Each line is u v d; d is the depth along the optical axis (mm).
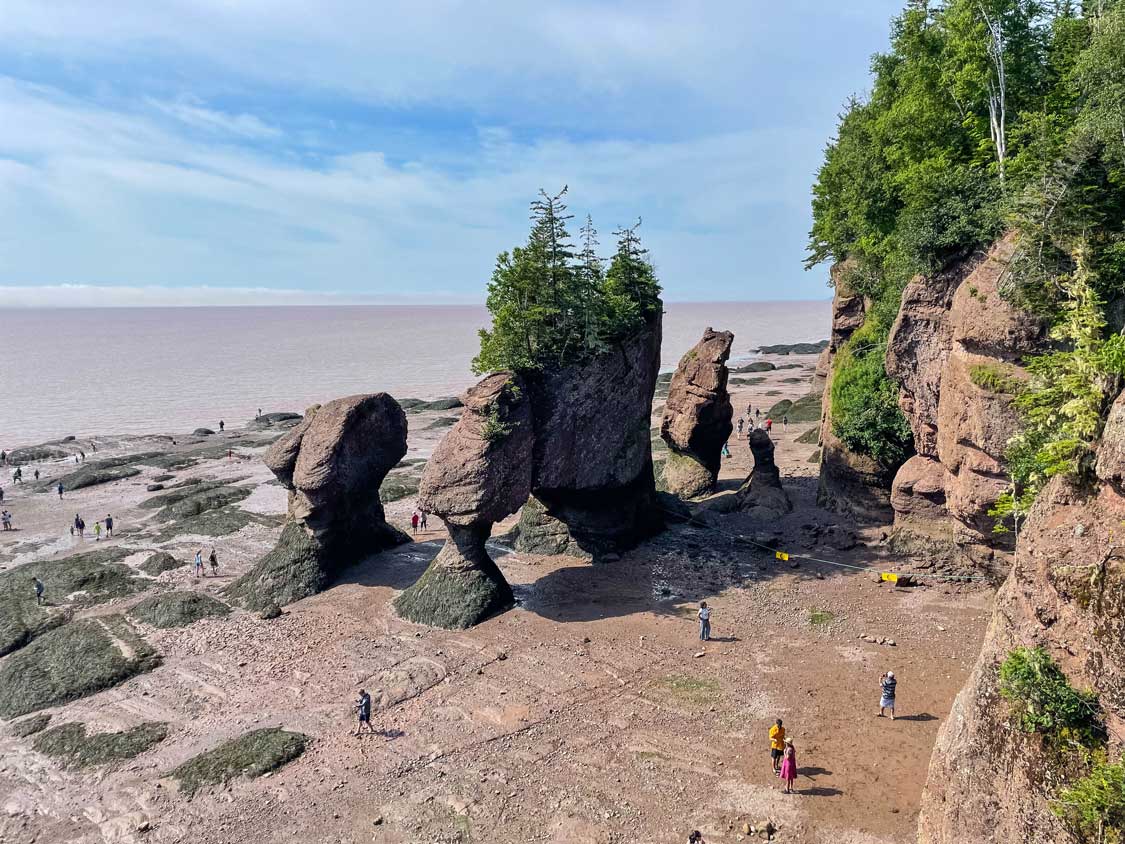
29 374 174000
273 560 44688
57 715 31844
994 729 16234
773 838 21984
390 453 48219
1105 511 14789
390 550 50438
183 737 29375
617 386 46250
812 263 62656
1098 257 25750
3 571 51188
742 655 33406
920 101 42969
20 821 24953
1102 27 30969
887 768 24828
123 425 108125
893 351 39219
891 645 33531
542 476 43031
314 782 25906
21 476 78812
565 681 31797
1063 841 13844
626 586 42250
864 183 48500
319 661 34969
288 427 103562
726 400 58688
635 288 49344
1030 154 32750
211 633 38750
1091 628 14289
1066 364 17625
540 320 43125
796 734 27125
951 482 34594
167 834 23812
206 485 72250
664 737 27406
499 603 39562
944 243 35344
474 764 26453
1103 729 13961
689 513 54031
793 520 50938
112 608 43188
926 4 43219
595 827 23000
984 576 38438
